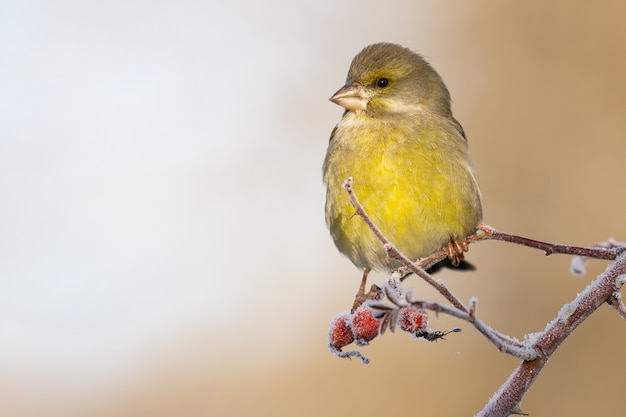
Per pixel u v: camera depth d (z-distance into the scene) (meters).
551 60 14.91
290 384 13.64
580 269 6.64
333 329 6.18
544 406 12.21
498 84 15.12
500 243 13.82
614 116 14.23
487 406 5.63
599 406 12.09
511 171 14.55
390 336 13.20
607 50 14.56
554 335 5.62
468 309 5.10
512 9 15.33
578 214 13.95
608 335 12.24
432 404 12.78
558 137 14.48
